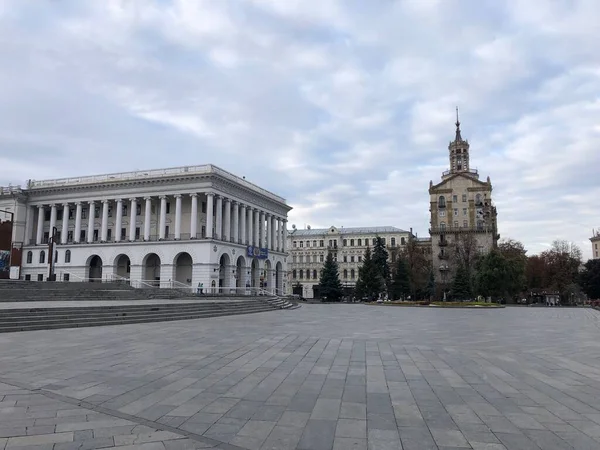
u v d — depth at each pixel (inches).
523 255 3425.2
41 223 3095.5
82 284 1707.7
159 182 2763.3
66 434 240.1
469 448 226.2
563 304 3331.7
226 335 717.3
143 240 2763.3
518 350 583.2
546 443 233.9
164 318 1010.1
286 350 554.9
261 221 3376.0
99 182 2878.9
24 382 366.0
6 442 226.2
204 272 2576.3
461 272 2933.1
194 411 287.1
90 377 386.0
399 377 398.0
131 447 222.1
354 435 244.8
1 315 737.0
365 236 4598.9
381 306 2315.5
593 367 455.8
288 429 253.9
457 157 4143.7
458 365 462.0
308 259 4712.1
